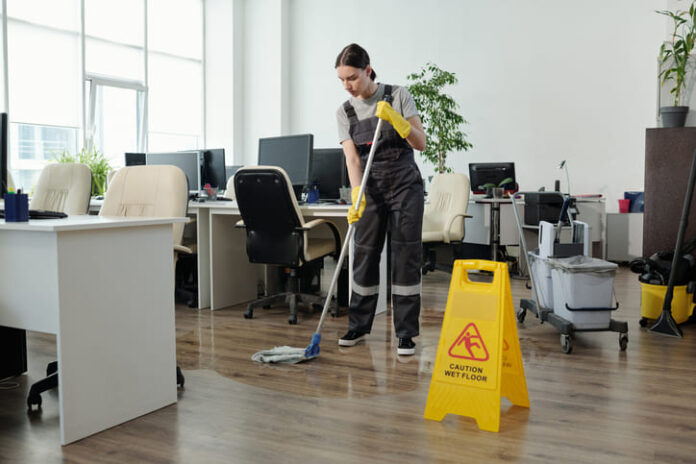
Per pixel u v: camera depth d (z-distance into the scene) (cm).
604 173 633
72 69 679
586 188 644
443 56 729
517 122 682
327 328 329
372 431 184
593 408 203
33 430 187
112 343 188
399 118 246
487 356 188
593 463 160
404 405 207
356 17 794
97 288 183
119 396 191
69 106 678
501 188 530
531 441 175
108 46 720
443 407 192
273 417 196
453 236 484
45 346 291
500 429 185
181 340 302
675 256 307
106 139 731
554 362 260
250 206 336
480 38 702
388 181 269
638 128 612
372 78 270
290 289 361
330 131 827
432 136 700
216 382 234
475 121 709
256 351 280
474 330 192
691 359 263
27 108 635
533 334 312
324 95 827
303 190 400
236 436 181
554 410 201
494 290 194
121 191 279
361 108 269
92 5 697
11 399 216
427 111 655
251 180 326
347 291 383
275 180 320
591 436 179
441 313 371
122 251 192
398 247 271
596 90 633
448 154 724
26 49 632
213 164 470
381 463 161
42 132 654
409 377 238
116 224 185
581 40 639
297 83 845
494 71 694
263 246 347
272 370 249
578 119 645
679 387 225
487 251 544
